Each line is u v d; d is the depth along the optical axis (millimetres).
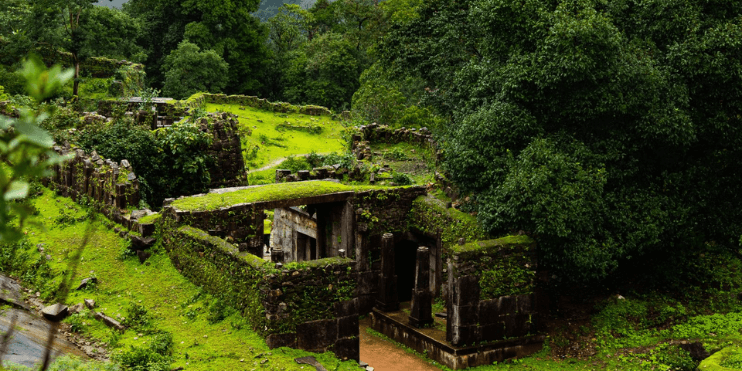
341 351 18797
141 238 21594
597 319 24609
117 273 20719
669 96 23891
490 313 22703
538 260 23656
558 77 22391
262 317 17922
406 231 27906
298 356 17719
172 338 17844
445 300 26422
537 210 21984
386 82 52000
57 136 26031
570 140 23750
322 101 71562
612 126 24031
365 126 38750
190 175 28203
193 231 20953
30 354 15008
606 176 23625
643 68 23484
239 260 18734
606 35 22438
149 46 73125
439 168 31750
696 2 24781
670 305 25094
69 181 24766
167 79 64750
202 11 70562
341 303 18641
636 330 24062
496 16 24375
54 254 21125
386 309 26047
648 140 24016
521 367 22453
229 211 23047
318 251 28031
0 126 2592
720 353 21344
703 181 25328
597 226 23406
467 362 22391
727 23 23906
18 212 2707
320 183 27078
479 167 24000
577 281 26234
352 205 26547
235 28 72625
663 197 24734
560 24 22328
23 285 19703
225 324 18562
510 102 23969
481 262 22406
